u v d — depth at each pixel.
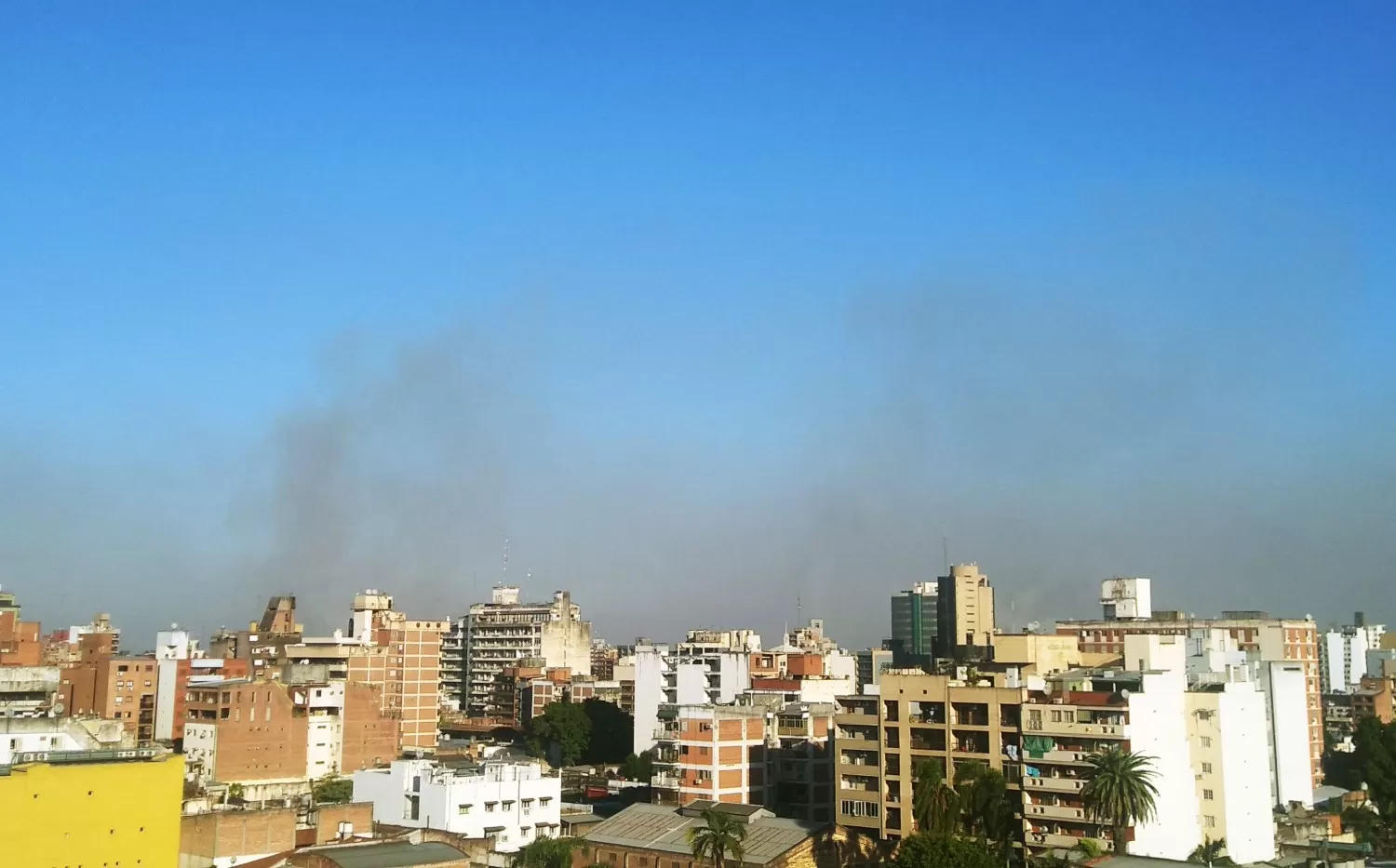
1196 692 168.12
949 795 155.62
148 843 127.56
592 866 163.62
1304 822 185.38
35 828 121.25
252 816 155.62
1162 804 158.88
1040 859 147.50
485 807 183.62
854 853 165.25
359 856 145.75
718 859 152.75
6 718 180.25
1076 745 157.88
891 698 174.25
